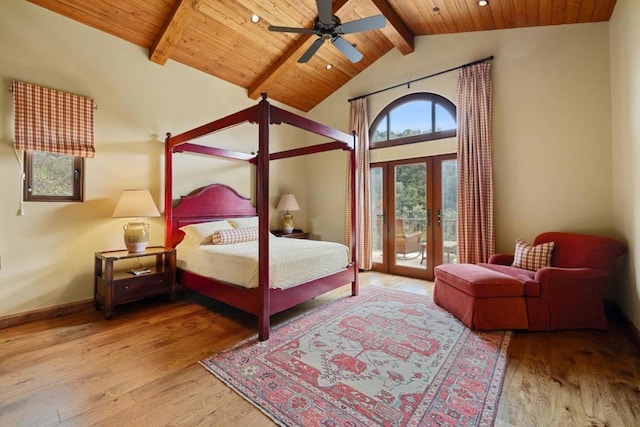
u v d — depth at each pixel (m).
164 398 1.74
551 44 3.54
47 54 3.01
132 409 1.64
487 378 1.93
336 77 5.23
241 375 1.97
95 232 3.34
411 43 4.50
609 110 3.22
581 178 3.37
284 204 5.27
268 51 4.26
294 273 2.90
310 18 3.84
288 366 2.08
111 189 3.46
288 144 5.71
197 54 4.02
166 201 3.78
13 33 2.83
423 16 3.93
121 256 3.04
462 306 2.85
